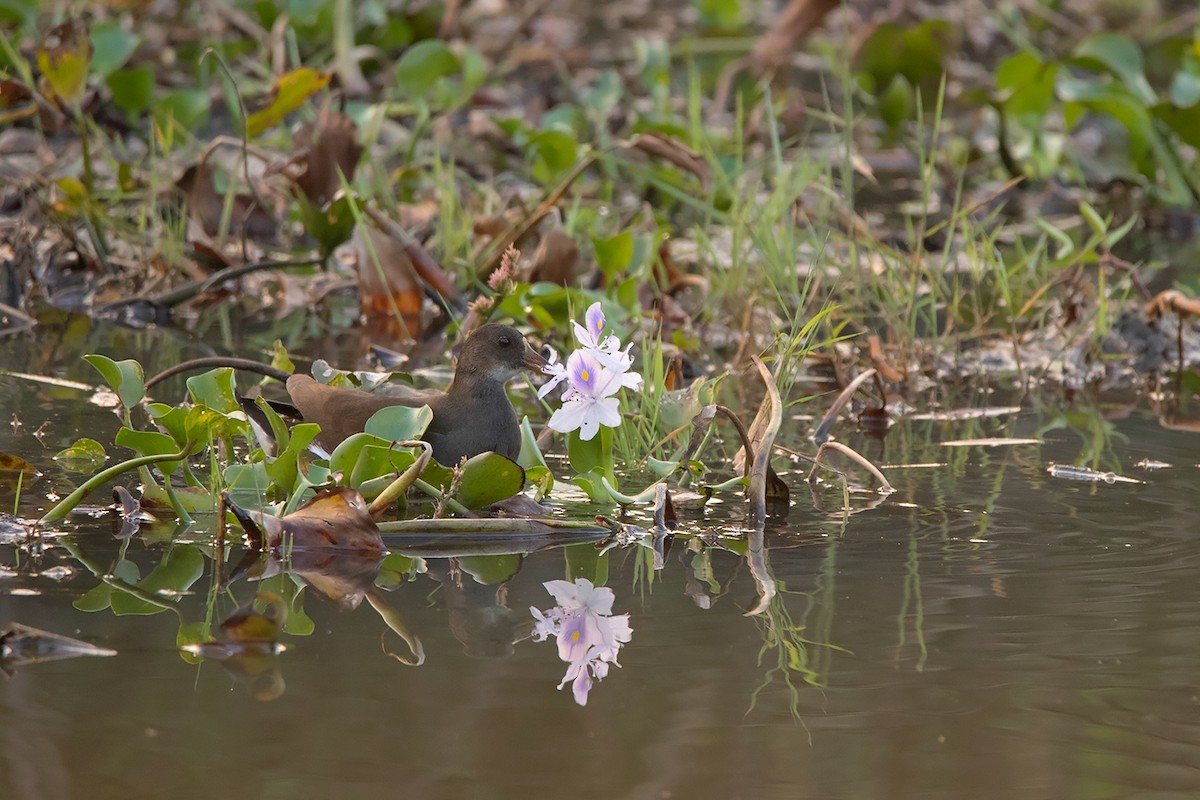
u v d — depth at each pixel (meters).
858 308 14.03
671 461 9.42
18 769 5.29
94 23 19.80
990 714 5.90
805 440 10.70
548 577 7.55
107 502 8.58
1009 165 20.09
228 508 7.81
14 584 7.17
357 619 6.86
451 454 9.40
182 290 14.33
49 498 8.62
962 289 15.25
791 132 22.25
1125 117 18.56
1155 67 23.89
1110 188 19.98
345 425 9.23
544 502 9.02
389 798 5.13
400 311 14.52
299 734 5.61
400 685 6.09
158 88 21.83
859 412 11.57
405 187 17.41
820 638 6.68
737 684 6.15
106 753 5.43
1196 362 13.66
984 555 7.96
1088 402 12.08
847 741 5.64
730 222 14.90
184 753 5.44
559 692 6.04
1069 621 6.91
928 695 6.07
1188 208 19.41
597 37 28.11
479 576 7.55
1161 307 13.81
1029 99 19.58
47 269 15.64
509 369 9.47
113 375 8.49
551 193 15.71
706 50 26.81
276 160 15.03
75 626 6.64
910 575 7.62
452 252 14.88
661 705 5.94
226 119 21.03
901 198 19.47
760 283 14.00
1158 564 7.80
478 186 17.25
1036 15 28.55
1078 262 13.98
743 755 5.51
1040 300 14.73
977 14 29.27
